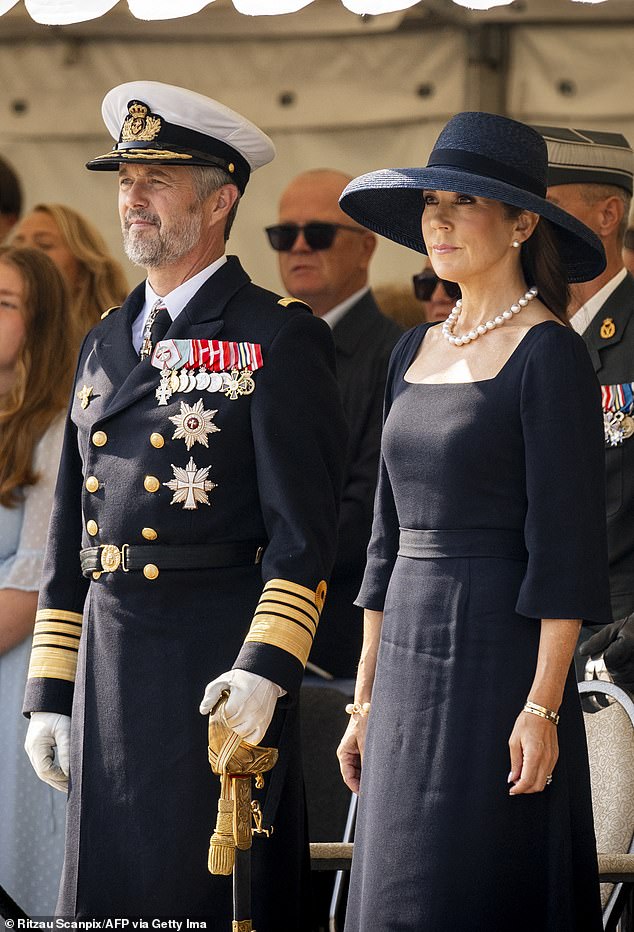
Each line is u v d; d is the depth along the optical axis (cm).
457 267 1120
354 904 1136
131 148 1260
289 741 1220
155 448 1216
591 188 1759
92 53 2302
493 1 1213
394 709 1111
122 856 1192
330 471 1238
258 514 1226
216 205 1280
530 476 1071
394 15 2166
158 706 1195
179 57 2272
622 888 1284
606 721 1398
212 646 1202
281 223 2200
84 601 1305
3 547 1677
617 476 1683
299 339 1244
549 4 2128
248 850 1126
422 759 1087
